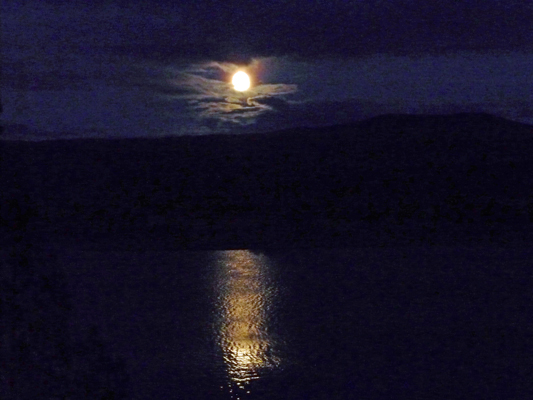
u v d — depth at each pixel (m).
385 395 6.10
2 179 4.22
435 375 6.63
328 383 6.43
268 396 6.12
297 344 7.82
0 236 4.23
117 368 4.73
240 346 7.78
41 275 4.29
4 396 4.17
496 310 9.30
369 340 7.95
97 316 9.14
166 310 9.51
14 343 4.24
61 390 4.28
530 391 6.13
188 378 6.60
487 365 6.93
